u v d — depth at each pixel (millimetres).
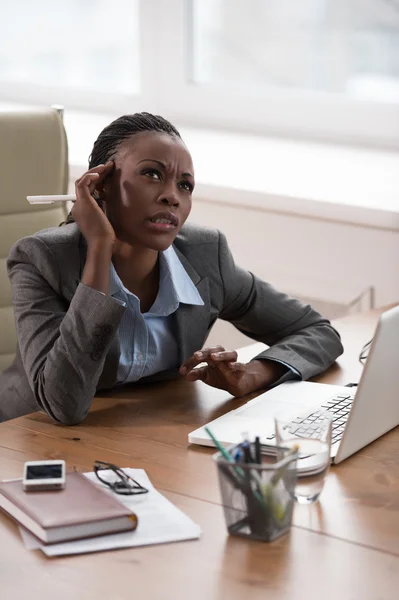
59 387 1770
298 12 3574
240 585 1231
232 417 1795
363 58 3488
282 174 3203
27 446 1685
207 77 3840
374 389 1638
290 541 1345
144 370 1994
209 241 2131
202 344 2092
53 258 1891
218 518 1412
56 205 2512
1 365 2439
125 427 1782
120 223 1882
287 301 2236
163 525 1378
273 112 3684
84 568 1269
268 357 2039
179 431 1761
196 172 3240
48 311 1882
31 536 1338
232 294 2150
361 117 3500
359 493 1506
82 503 1372
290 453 1354
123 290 1919
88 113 4066
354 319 2521
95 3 4031
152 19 3814
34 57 4250
